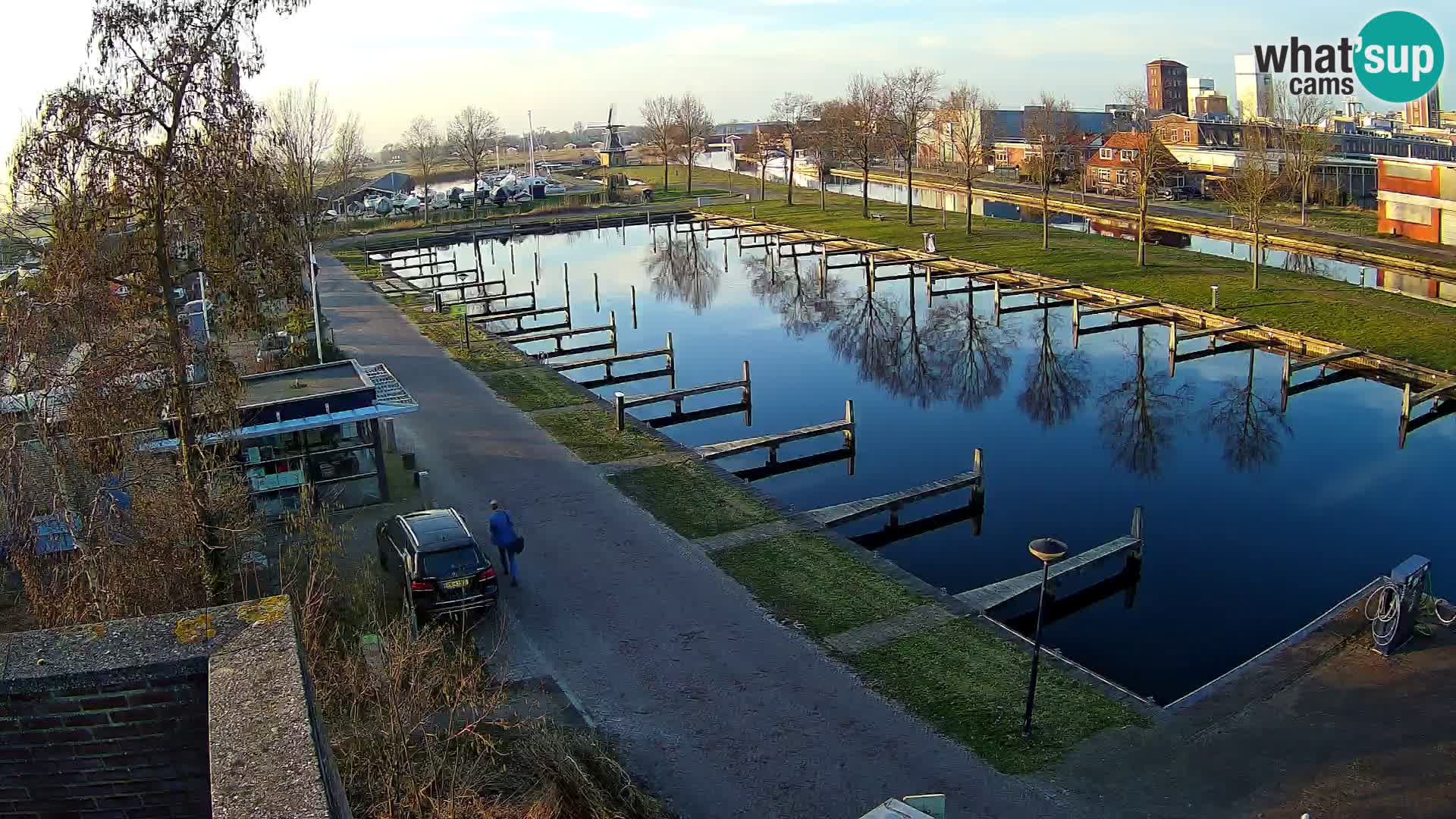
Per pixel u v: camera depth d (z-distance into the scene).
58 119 17.53
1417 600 17.92
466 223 95.06
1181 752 15.34
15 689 5.65
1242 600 23.80
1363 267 61.78
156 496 18.14
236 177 18.98
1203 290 53.25
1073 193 99.62
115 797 6.02
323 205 70.88
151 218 18.38
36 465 17.45
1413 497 30.03
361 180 115.62
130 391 17.83
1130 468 33.06
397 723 13.58
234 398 19.58
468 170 181.00
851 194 112.50
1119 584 24.78
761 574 21.75
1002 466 33.56
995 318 54.53
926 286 63.22
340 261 75.00
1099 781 14.76
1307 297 50.53
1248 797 14.31
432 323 50.09
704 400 41.88
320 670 15.48
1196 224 76.25
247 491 20.98
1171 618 22.94
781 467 33.53
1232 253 68.31
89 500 17.34
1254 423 37.12
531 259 80.19
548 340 52.94
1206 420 37.69
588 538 23.72
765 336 53.03
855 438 36.66
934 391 42.44
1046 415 38.94
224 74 18.70
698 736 16.09
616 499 26.19
